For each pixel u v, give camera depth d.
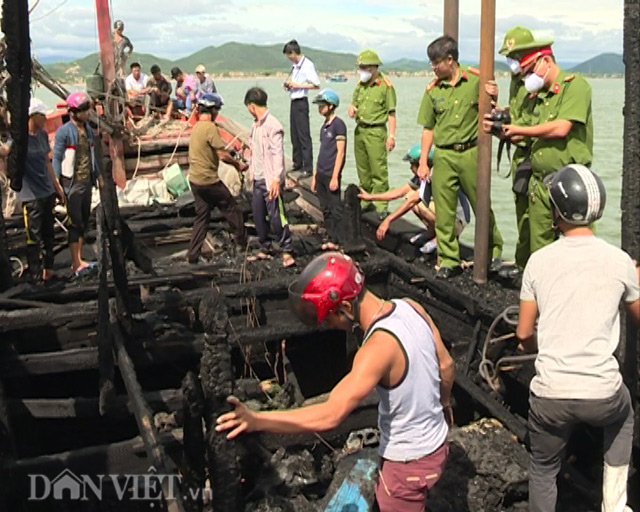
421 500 2.90
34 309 4.85
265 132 6.00
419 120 5.88
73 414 4.50
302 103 10.02
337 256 2.72
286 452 4.34
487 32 5.04
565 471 3.92
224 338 3.05
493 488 3.96
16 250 7.12
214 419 3.10
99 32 9.54
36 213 5.87
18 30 4.12
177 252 7.50
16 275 6.49
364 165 8.02
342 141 6.84
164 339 5.01
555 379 3.12
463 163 5.48
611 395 3.06
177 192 9.90
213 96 6.25
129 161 10.79
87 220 6.33
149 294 5.68
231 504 3.18
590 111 4.73
